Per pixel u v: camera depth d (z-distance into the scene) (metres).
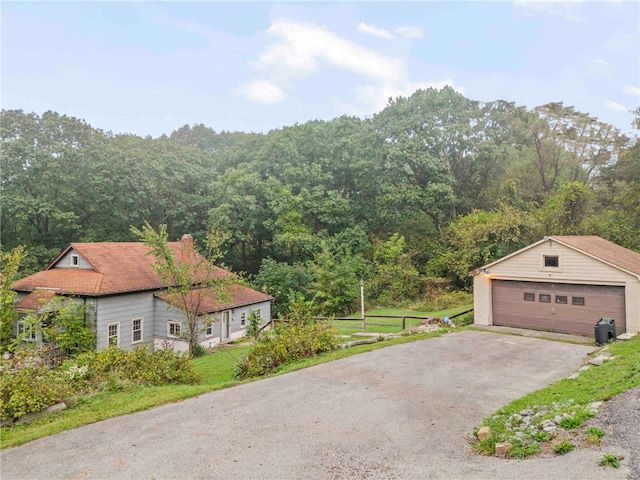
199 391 8.90
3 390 7.84
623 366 9.17
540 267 16.41
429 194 29.86
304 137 35.81
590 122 32.06
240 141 52.66
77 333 17.16
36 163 28.94
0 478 5.44
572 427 5.89
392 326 19.30
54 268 20.88
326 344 12.56
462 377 9.74
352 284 26.70
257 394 8.62
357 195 34.56
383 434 6.51
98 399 8.58
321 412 7.50
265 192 31.91
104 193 30.70
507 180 30.16
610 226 25.72
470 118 32.31
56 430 6.95
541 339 14.66
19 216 27.11
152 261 22.30
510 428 6.45
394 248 28.78
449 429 6.71
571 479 4.54
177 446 6.21
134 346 19.58
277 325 14.77
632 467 4.61
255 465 5.54
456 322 18.58
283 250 31.22
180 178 34.25
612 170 31.28
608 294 14.91
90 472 5.50
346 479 5.12
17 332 17.92
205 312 19.41
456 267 26.73
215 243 20.12
